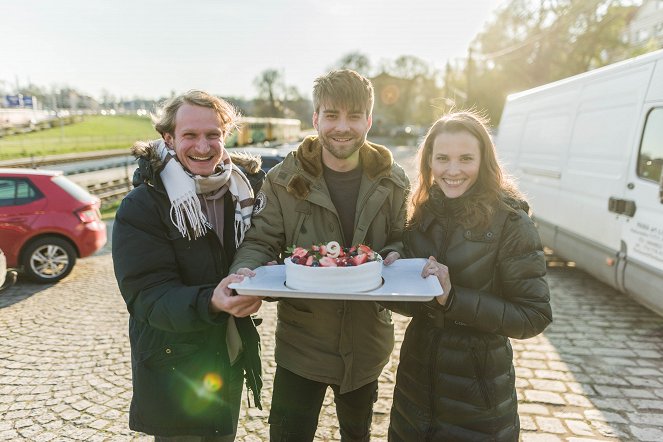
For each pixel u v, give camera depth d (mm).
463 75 42188
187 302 1541
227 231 1888
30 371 3703
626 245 4535
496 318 1612
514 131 7789
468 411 1709
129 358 3938
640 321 4688
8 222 5926
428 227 1854
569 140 5812
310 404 2090
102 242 6656
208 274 1762
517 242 1684
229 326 1842
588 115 5438
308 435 2107
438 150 1740
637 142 4441
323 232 2025
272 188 2041
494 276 1736
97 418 3035
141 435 2852
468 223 1728
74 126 56312
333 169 2051
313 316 1994
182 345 1708
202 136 1689
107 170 21969
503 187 1787
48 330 4574
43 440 2805
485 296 1640
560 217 5934
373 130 65000
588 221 5246
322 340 2008
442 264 1707
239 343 1882
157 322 1593
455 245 1765
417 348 1819
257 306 1590
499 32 34906
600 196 5000
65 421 3000
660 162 4137
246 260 1830
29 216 6039
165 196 1687
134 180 1696
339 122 1858
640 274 4293
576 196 5539
